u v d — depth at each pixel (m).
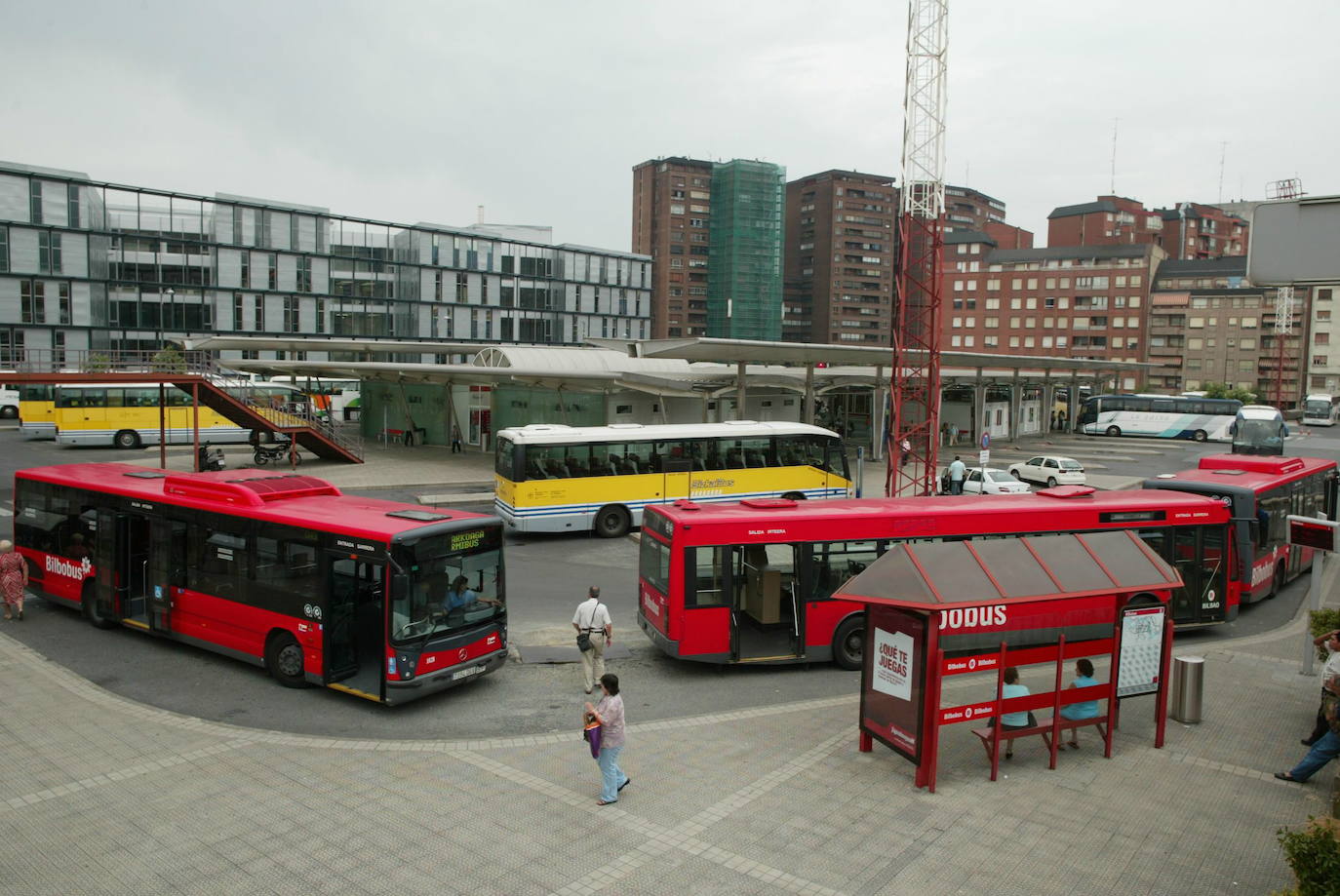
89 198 62.56
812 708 12.59
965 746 11.15
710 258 134.12
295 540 13.09
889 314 143.50
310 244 72.69
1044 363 55.16
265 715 12.28
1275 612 19.14
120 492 15.88
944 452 51.50
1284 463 21.66
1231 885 7.87
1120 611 10.73
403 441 50.03
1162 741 11.14
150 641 15.80
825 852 8.45
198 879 7.99
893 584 10.19
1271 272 9.58
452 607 12.67
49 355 61.25
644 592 15.60
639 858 8.35
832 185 138.38
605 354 41.72
